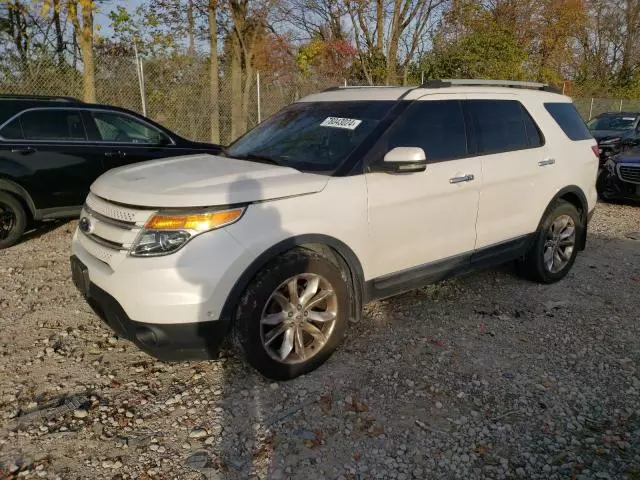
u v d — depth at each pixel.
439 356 3.64
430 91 4.02
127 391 3.20
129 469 2.58
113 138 6.58
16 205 5.92
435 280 4.08
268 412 3.01
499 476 2.58
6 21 13.08
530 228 4.70
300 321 3.27
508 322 4.19
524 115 4.72
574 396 3.22
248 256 2.98
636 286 5.04
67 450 2.70
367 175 3.51
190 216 2.89
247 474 2.56
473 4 21.08
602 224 7.57
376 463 2.65
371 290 3.65
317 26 20.11
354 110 3.96
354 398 3.15
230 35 15.72
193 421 2.93
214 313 2.93
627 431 2.92
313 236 3.23
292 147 3.87
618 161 8.78
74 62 11.22
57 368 3.43
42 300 4.48
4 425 2.87
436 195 3.86
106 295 3.06
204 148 7.22
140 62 10.86
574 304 4.57
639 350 3.80
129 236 2.97
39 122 6.09
